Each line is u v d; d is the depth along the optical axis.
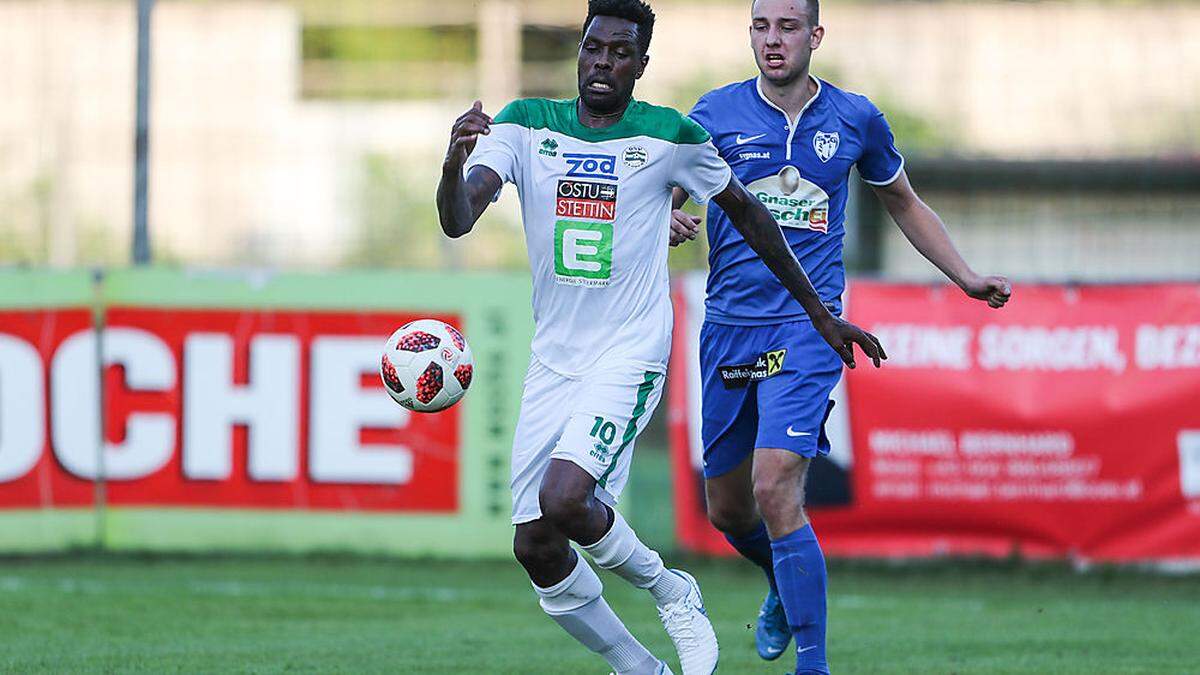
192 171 58.34
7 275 34.56
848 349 18.03
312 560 34.94
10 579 31.86
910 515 33.97
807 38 19.64
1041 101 55.06
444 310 35.06
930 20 53.44
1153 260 48.19
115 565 34.09
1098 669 22.39
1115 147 54.81
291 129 62.94
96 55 57.81
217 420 34.97
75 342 34.84
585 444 16.83
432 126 61.16
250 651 23.27
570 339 17.44
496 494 35.03
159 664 21.81
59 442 34.75
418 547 35.03
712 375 20.39
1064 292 33.84
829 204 20.02
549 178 17.31
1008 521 33.81
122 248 56.00
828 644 24.94
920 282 34.16
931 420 33.94
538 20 53.72
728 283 19.98
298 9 66.44
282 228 59.12
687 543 35.03
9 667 21.39
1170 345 33.47
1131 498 33.44
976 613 28.86
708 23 63.38
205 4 65.31
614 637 17.86
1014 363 33.81
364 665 22.00
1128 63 55.44
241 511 35.03
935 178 49.31
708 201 17.86
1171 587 32.59
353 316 34.97
